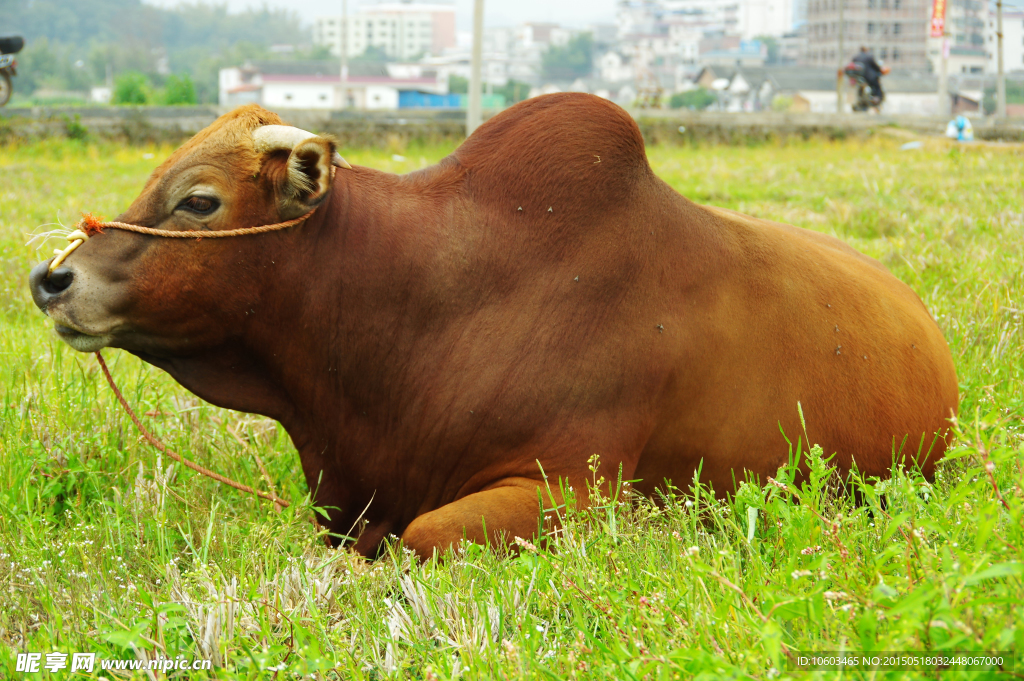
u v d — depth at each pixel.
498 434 3.41
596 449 3.36
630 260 3.45
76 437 4.24
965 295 6.20
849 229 8.98
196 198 3.41
